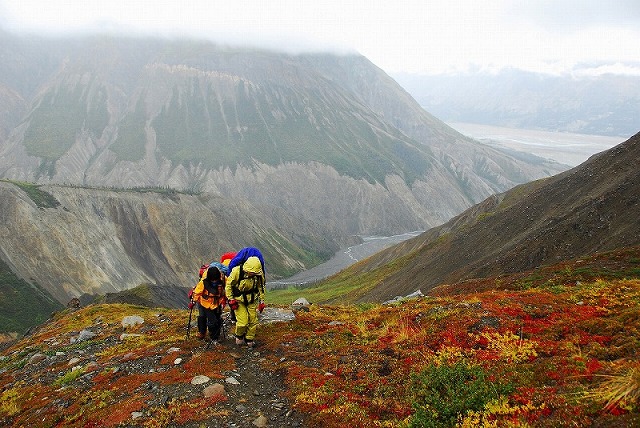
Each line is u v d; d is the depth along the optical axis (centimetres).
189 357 1241
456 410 768
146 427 862
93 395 1079
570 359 859
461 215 15038
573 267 3416
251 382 1048
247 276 1249
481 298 1487
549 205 7912
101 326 2353
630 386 648
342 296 11681
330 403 895
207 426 845
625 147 7481
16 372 1680
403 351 1107
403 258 12475
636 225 5184
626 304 1184
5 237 18400
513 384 814
